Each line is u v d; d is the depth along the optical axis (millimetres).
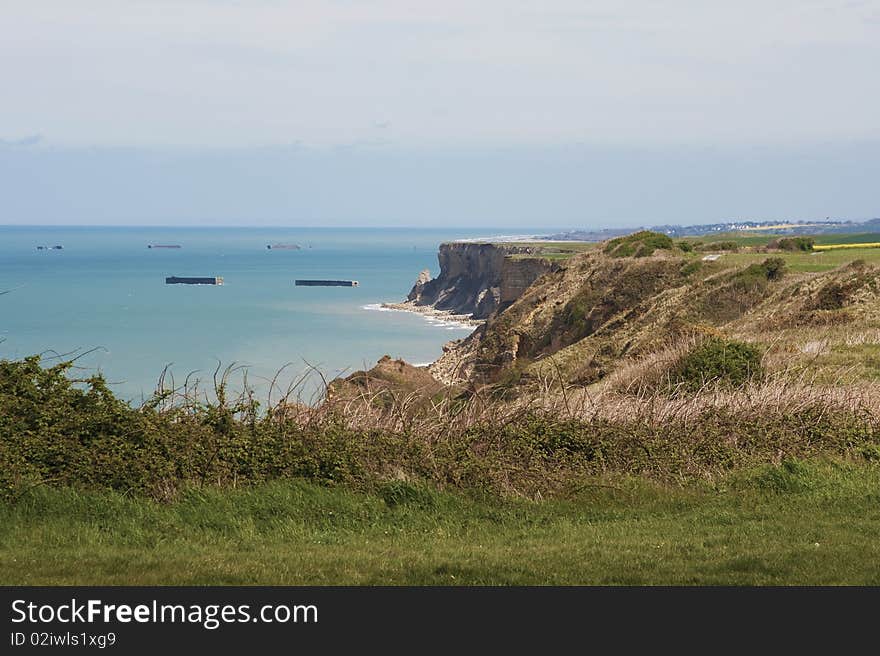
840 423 12805
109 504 8992
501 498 10055
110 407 10195
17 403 10055
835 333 24531
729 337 25047
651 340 25312
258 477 9852
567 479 10602
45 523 8641
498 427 11266
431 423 11305
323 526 9055
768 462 11750
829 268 43125
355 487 9914
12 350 42500
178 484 9500
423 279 147875
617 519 9734
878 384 15969
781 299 36156
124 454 9594
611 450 11312
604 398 13031
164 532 8625
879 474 11586
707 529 9234
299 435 10445
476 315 124438
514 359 49719
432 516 9461
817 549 8352
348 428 10812
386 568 7754
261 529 8914
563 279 54906
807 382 15039
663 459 11383
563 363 37219
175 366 36594
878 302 29875
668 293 43000
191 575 7461
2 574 7426
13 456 9250
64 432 9828
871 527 9258
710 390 15156
